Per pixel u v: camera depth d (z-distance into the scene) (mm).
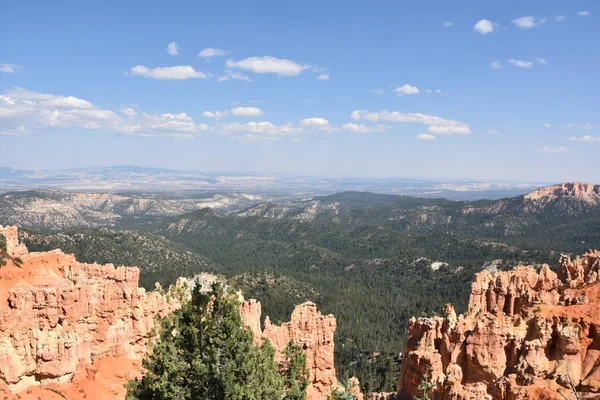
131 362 71062
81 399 62656
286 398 52938
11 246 72312
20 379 60500
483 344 69250
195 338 48812
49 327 63438
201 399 45406
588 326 64750
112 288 70688
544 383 61188
